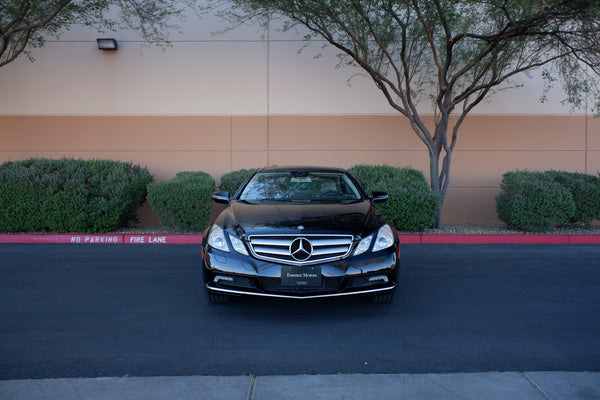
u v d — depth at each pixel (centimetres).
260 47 1033
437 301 488
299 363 339
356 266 414
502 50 866
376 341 380
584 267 646
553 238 835
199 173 938
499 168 1038
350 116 1035
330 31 937
